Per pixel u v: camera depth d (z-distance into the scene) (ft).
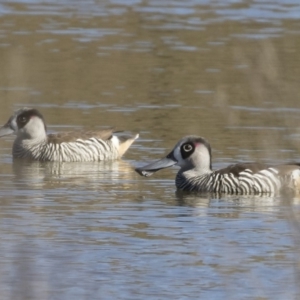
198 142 57.11
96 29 107.55
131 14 115.85
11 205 51.44
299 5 120.47
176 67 90.99
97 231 46.65
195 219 49.26
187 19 113.19
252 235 46.29
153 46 99.96
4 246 43.93
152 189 56.75
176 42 101.76
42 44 99.35
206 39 102.99
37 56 94.17
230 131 69.46
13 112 73.56
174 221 48.83
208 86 83.97
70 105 77.56
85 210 50.72
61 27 107.86
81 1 120.57
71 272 40.70
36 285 38.96
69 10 117.19
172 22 111.65
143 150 66.08
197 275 40.63
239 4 120.78
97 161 65.67
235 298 38.11
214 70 89.61
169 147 66.18
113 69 90.17
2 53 94.27
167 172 61.93
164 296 38.24
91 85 84.48
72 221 48.42
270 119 71.46
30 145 66.28
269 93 39.63
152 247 44.21
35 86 83.30
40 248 43.73
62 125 71.36
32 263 41.65
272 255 43.11
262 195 55.52
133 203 52.60
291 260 42.34
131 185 57.57
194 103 78.64
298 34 104.06
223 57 95.14
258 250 43.83
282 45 97.66
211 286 39.42
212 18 113.29
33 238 45.24
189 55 96.12
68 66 90.74
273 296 38.27
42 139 66.33
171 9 117.70
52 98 79.82
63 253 43.09
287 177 55.67
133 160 64.49
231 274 40.73
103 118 73.51
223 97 75.36
